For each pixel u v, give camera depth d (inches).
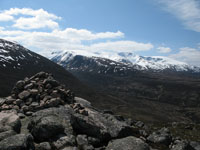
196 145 941.8
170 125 2075.5
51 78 1075.9
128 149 627.8
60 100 926.4
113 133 770.8
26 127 733.3
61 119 780.0
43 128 642.8
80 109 914.1
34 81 1019.9
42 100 923.4
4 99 1002.7
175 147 813.2
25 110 859.4
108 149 654.5
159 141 872.9
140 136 870.4
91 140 689.0
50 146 611.8
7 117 714.2
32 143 592.1
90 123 721.6
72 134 699.4
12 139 559.2
